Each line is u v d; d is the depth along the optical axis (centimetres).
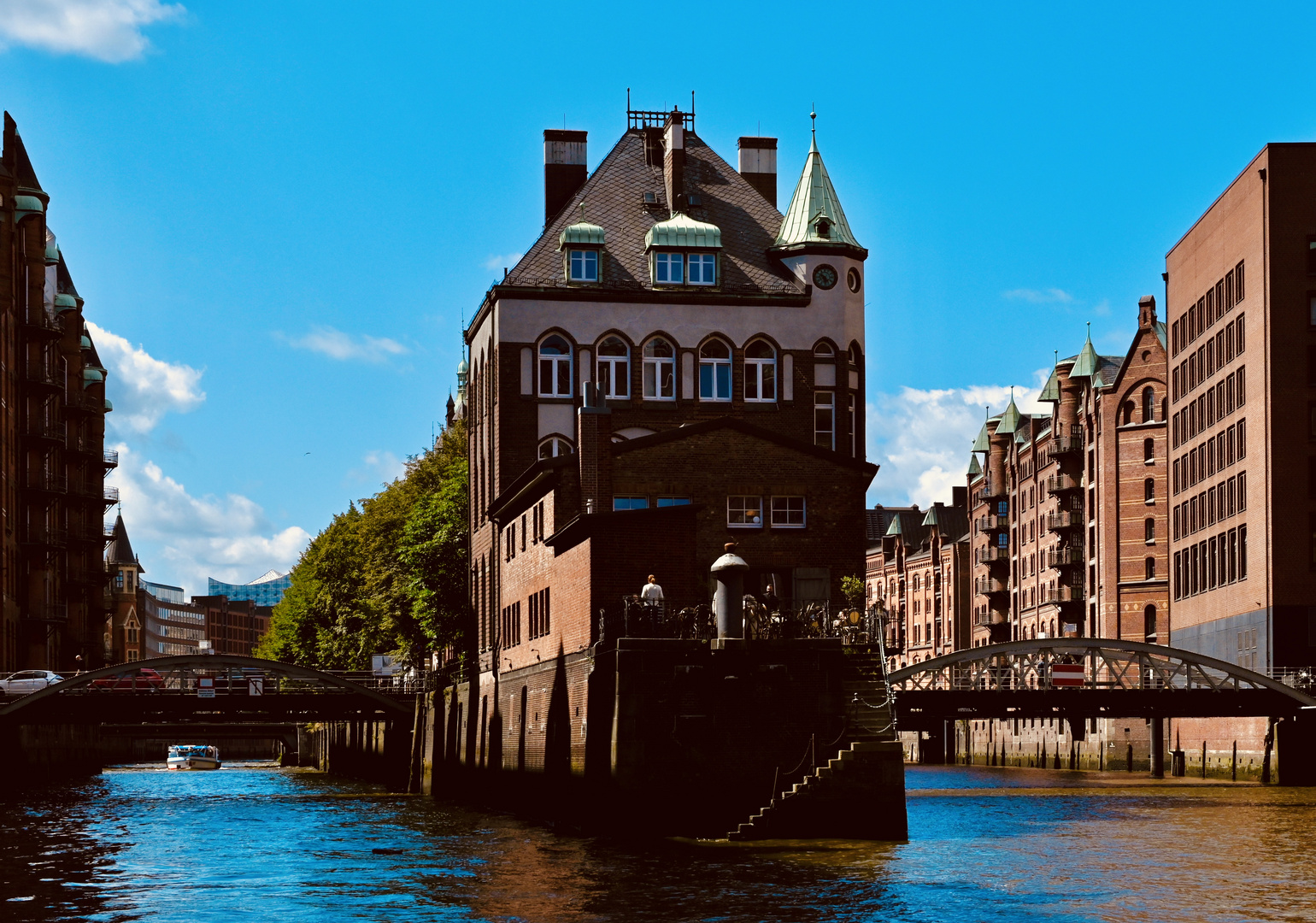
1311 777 8350
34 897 3678
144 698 8044
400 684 9381
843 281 7744
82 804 7338
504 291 7531
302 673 8425
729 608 4703
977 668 8869
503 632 7006
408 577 9138
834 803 4466
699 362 7612
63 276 13362
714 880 3759
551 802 5684
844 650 4725
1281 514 9075
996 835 5125
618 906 3394
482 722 7412
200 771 13938
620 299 7600
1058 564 13050
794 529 6038
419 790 8812
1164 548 11725
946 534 17412
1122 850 4609
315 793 8700
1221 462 9988
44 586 11138
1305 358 9138
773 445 6062
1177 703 7844
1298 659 8988
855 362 7775
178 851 4762
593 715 4894
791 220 7844
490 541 7556
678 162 7906
